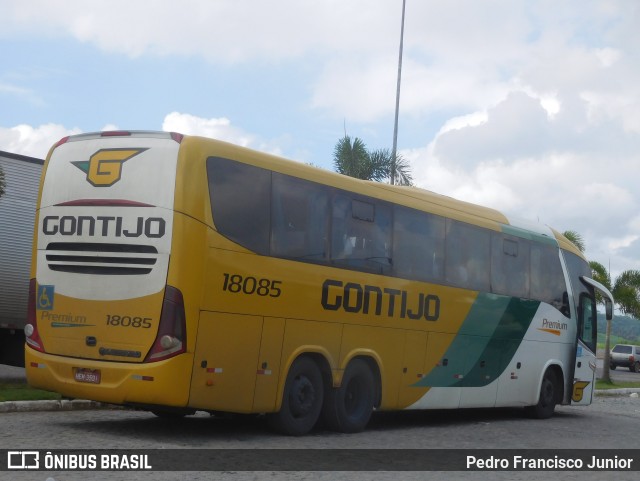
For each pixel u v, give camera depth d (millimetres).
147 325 11055
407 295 14641
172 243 11055
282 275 12250
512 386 17547
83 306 11508
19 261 19031
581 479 10500
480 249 16688
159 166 11297
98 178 11602
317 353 12922
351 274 13484
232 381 11539
